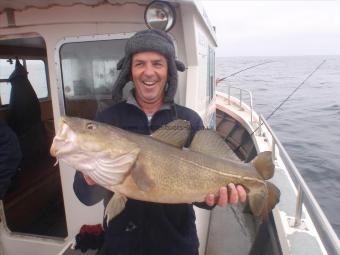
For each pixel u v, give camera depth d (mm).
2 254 1890
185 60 1395
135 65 994
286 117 7156
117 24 1454
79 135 787
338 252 757
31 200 2189
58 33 1503
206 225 1991
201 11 1386
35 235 1865
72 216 1695
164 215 993
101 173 819
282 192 1673
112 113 1050
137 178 838
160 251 997
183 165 891
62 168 1656
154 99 1026
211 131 975
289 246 1222
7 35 1544
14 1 1378
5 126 1468
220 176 940
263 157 1027
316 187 4086
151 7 1247
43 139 2498
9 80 2291
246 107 4027
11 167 1470
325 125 6512
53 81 1564
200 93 1604
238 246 2059
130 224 989
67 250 1530
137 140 851
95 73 1541
